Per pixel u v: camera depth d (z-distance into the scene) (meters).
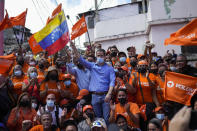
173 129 1.47
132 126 5.44
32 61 8.12
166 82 5.59
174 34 5.96
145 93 6.18
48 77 6.26
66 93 6.36
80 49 21.48
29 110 5.20
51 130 5.03
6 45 18.14
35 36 6.62
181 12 15.41
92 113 5.64
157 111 5.43
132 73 6.47
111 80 5.72
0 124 4.46
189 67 6.81
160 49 15.23
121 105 5.65
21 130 4.95
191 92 5.33
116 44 20.05
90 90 5.93
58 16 6.57
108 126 5.46
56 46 6.45
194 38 5.60
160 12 15.64
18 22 8.68
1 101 4.86
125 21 20.28
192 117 1.49
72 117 6.11
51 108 5.53
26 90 6.01
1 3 8.94
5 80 5.44
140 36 18.84
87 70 7.15
